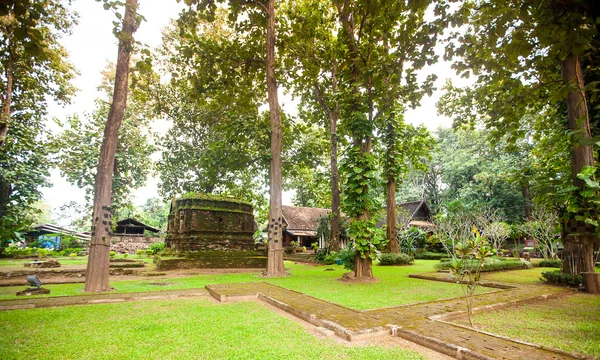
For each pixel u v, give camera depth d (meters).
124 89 9.72
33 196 19.02
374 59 11.36
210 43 14.28
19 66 16.91
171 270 14.49
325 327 4.92
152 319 5.46
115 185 25.12
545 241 17.91
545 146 12.80
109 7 5.81
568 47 3.79
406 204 31.69
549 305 6.72
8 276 11.05
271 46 13.75
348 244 11.41
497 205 29.30
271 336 4.54
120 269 13.12
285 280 10.95
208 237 16.95
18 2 3.20
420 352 3.93
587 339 4.34
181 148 24.34
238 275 12.84
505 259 16.81
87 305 6.64
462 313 5.69
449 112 14.55
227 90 16.02
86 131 24.67
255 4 13.77
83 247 28.02
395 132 18.48
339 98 11.52
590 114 9.70
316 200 36.84
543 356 3.52
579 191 8.12
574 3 3.07
